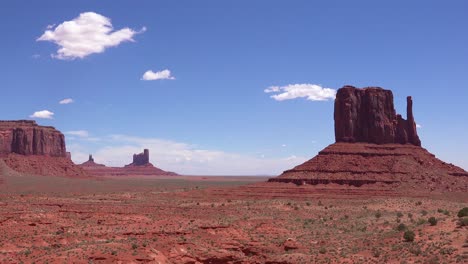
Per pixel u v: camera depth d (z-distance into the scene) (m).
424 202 164.38
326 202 171.88
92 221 133.38
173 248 98.94
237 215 148.00
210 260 98.56
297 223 135.50
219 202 180.00
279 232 121.44
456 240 91.38
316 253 96.62
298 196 182.12
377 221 134.62
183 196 196.50
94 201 180.38
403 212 149.62
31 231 115.19
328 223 137.00
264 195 185.88
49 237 106.88
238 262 98.50
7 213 135.75
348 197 178.25
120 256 88.12
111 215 142.12
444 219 111.88
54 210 148.38
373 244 99.44
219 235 113.88
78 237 109.06
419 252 88.88
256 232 120.12
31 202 167.50
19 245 100.06
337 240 108.81
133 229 121.69
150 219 138.25
